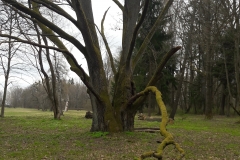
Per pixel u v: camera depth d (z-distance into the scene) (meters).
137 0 12.63
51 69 21.61
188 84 45.28
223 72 33.25
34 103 68.81
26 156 8.27
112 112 11.85
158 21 12.70
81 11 10.57
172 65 31.39
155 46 26.06
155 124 18.45
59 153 8.64
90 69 12.05
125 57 12.51
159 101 7.32
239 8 21.30
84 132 12.58
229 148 10.00
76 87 72.56
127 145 9.68
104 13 14.87
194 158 8.27
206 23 24.47
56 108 21.62
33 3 13.48
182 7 31.80
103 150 8.98
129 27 12.53
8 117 24.45
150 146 9.60
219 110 41.88
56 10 10.80
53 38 13.05
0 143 10.38
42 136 11.98
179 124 19.52
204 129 16.02
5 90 25.05
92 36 12.25
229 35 23.27
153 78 11.29
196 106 44.03
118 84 12.23
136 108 12.22
